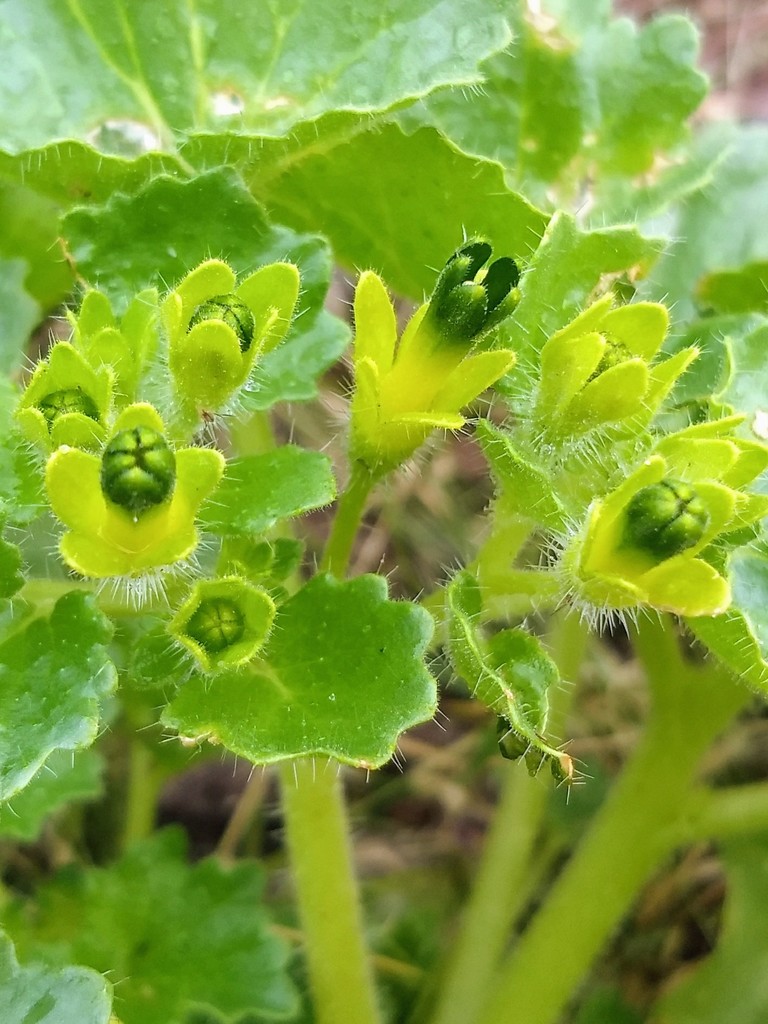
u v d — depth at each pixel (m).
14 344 0.12
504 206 0.11
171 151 0.12
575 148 0.14
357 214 0.12
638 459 0.09
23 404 0.08
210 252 0.10
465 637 0.08
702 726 0.12
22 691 0.08
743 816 0.13
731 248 0.15
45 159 0.11
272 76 0.12
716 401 0.10
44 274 0.14
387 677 0.08
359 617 0.08
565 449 0.09
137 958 0.13
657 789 0.13
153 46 0.12
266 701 0.08
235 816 0.16
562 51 0.13
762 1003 0.14
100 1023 0.08
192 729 0.08
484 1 0.11
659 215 0.13
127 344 0.09
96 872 0.14
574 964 0.13
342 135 0.11
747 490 0.09
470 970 0.14
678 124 0.14
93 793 0.13
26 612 0.08
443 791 0.17
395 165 0.11
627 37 0.14
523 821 0.14
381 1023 0.13
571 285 0.09
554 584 0.09
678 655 0.12
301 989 0.14
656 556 0.08
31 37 0.12
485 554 0.09
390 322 0.08
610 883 0.13
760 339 0.10
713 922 0.16
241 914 0.13
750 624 0.09
